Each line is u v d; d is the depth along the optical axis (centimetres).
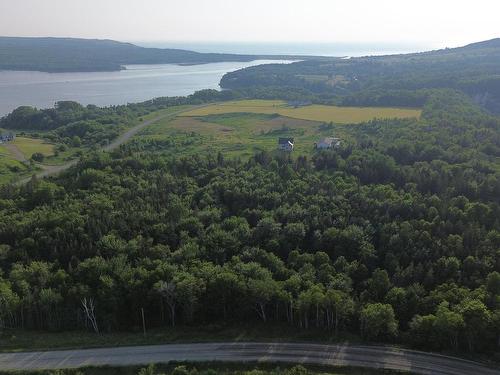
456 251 11638
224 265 11394
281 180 16662
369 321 9506
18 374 8750
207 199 15262
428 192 15125
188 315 10369
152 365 8625
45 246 12656
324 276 11000
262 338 9819
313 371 8775
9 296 10312
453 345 9294
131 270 11206
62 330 10294
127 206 14575
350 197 14862
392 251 12006
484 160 18250
